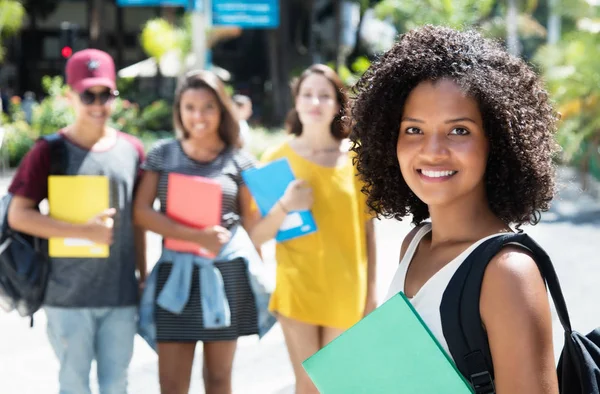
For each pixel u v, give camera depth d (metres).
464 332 2.09
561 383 2.24
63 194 4.69
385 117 2.35
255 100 45.06
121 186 4.82
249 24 20.84
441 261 2.27
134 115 30.59
